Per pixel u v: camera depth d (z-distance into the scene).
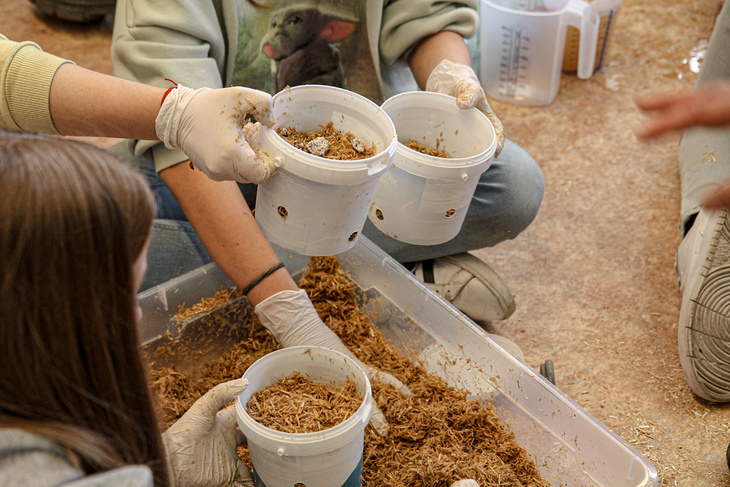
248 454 1.25
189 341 1.46
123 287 0.65
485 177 1.65
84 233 0.60
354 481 1.11
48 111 1.14
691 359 1.54
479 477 1.20
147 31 1.33
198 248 1.65
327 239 1.11
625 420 1.55
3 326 0.60
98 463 0.65
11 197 0.58
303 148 1.11
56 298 0.61
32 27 2.92
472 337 1.42
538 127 2.49
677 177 2.25
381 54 1.69
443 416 1.31
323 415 1.10
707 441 1.49
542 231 2.09
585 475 1.25
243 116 1.02
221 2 1.46
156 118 1.07
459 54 1.56
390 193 1.21
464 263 1.74
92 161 0.63
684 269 1.76
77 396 0.66
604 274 1.94
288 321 1.32
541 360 1.71
